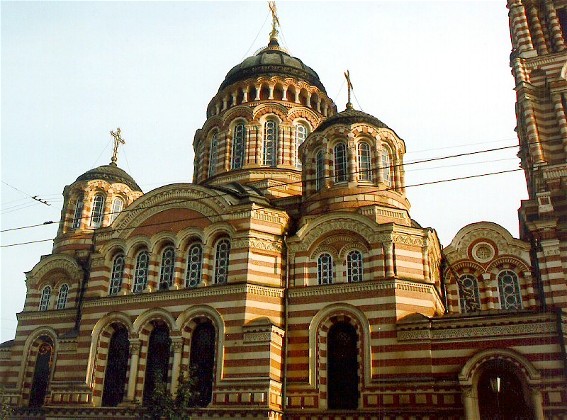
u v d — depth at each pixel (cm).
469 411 2720
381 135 3841
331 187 3700
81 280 4309
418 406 2859
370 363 3017
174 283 3491
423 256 3291
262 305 3259
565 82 3784
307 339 3197
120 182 4991
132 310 3522
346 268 3341
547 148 3678
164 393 2923
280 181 4425
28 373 4156
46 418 3466
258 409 2942
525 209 3516
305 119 4834
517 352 2756
